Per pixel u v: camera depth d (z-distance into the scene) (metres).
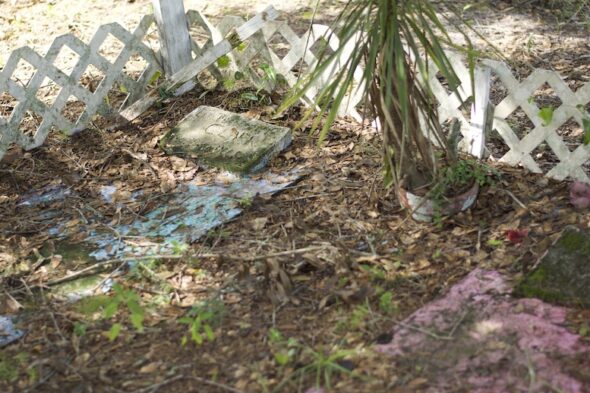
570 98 4.48
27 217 4.79
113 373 3.45
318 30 5.63
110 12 7.92
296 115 5.68
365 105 3.98
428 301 3.74
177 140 5.43
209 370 3.42
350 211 4.54
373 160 5.03
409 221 4.38
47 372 3.49
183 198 4.88
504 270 3.88
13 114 5.32
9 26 7.67
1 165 5.32
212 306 3.79
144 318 3.79
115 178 5.17
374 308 3.71
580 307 3.54
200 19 6.04
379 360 3.36
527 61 6.29
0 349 3.68
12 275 4.21
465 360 3.32
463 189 4.38
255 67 6.20
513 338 3.41
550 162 4.88
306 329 3.62
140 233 4.55
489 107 4.82
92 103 5.68
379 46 3.98
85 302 3.94
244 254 4.22
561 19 7.09
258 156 5.12
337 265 3.98
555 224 4.20
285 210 4.64
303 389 3.25
